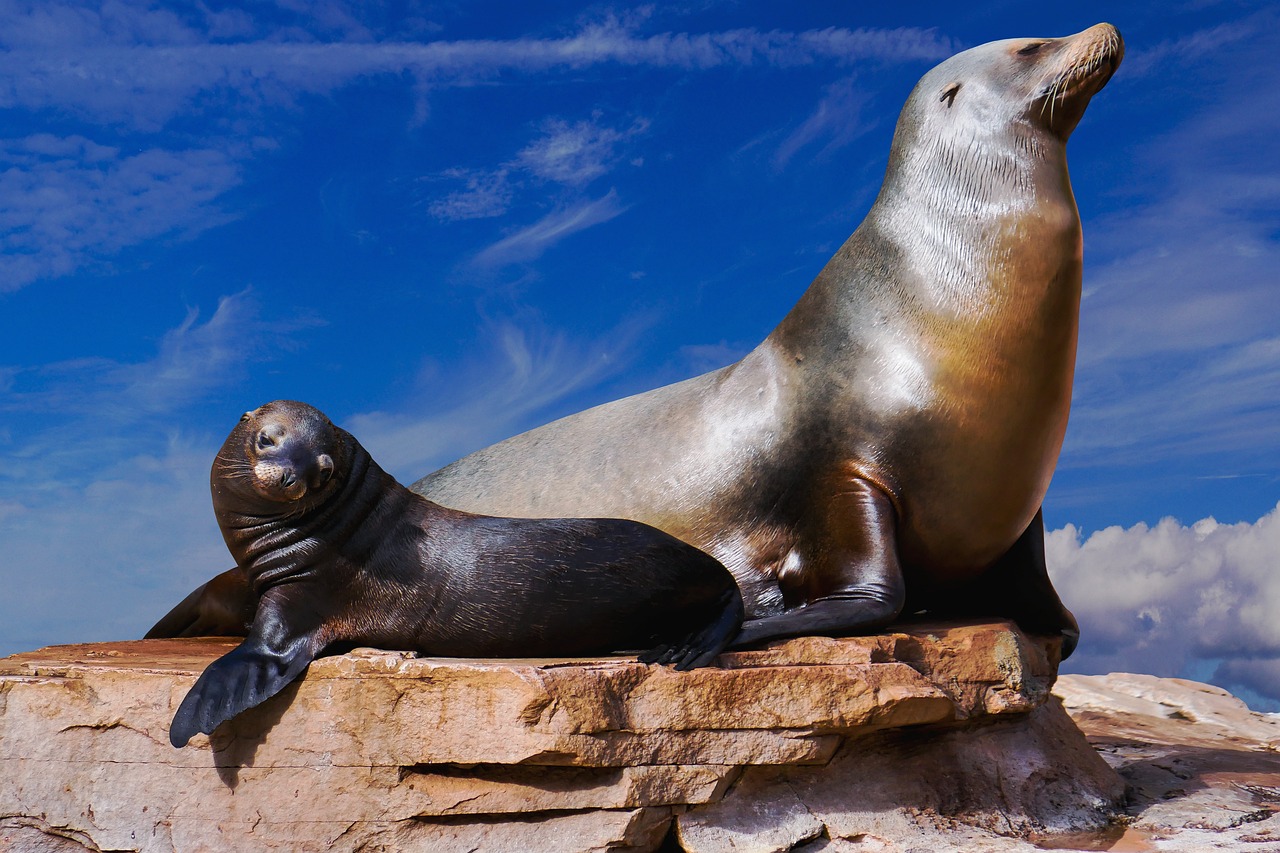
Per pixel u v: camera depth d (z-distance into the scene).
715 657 5.68
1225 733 9.11
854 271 7.19
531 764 5.25
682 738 5.43
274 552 5.78
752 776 5.68
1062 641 7.55
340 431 6.01
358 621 5.79
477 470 8.34
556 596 5.85
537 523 6.05
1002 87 6.91
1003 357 6.57
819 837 5.62
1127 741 8.62
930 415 6.66
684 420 7.60
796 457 7.01
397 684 5.26
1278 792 7.15
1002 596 7.61
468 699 5.22
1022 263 6.59
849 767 5.98
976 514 6.87
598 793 5.29
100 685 5.33
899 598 6.39
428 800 5.25
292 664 5.40
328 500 5.82
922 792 6.06
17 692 5.34
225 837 5.21
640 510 7.44
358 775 5.24
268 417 5.83
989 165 6.83
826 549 6.84
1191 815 6.47
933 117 7.12
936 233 6.89
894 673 5.82
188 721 4.98
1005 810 6.18
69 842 5.29
